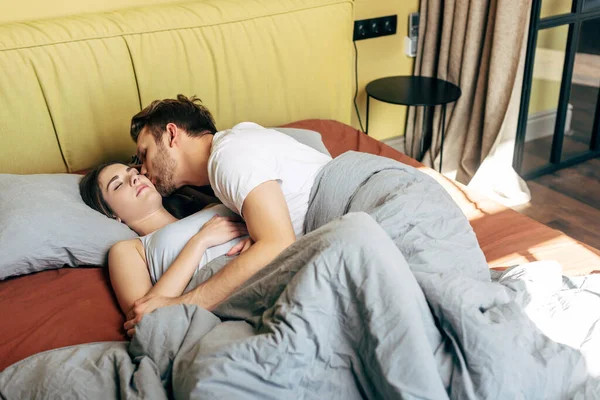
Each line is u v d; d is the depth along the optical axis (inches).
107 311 54.4
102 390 42.6
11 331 51.6
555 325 44.8
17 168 75.2
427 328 41.0
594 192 108.9
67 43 74.1
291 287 41.3
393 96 98.6
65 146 77.2
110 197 62.2
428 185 56.8
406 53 112.5
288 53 89.3
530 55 100.7
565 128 117.6
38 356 46.7
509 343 39.3
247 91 88.1
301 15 88.7
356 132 88.4
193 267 53.9
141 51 78.7
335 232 41.8
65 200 61.4
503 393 37.9
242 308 47.4
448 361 40.2
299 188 57.1
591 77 113.9
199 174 60.5
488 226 65.7
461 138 110.5
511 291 47.1
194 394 38.2
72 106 76.0
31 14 76.4
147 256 56.6
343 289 40.5
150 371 42.5
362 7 104.3
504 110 101.1
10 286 57.4
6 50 70.9
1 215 57.7
